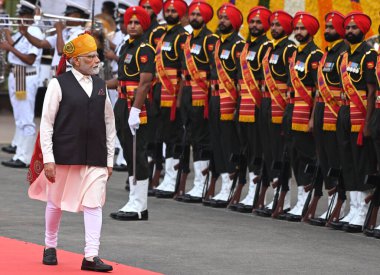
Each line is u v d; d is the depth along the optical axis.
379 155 18.92
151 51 19.47
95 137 15.37
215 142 22.23
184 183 22.89
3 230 18.44
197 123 22.50
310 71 20.25
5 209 20.66
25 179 24.95
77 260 16.05
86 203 15.31
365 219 19.58
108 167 15.57
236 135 21.97
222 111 21.83
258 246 17.80
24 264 15.65
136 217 19.88
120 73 19.77
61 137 15.31
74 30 24.94
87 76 15.55
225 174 22.20
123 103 19.70
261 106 21.16
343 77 19.38
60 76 15.50
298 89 20.38
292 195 23.59
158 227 19.28
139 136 19.69
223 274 15.48
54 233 15.69
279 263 16.42
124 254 16.73
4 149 29.81
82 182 15.36
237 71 21.62
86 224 15.36
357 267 16.30
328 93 19.84
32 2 26.97
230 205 21.91
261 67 21.19
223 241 18.16
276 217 20.91
